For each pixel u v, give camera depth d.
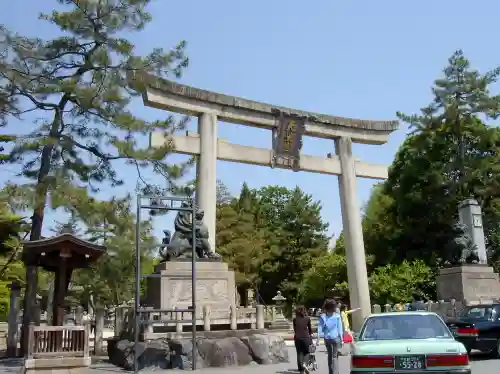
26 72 19.72
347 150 32.91
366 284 31.19
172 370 14.66
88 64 20.02
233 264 50.62
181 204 19.69
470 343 15.73
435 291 33.44
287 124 30.39
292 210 58.62
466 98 39.28
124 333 17.42
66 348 12.66
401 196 41.56
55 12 20.00
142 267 23.17
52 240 14.54
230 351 15.73
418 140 40.34
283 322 33.72
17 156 20.08
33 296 20.06
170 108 27.08
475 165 38.62
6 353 20.61
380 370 8.02
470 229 32.12
